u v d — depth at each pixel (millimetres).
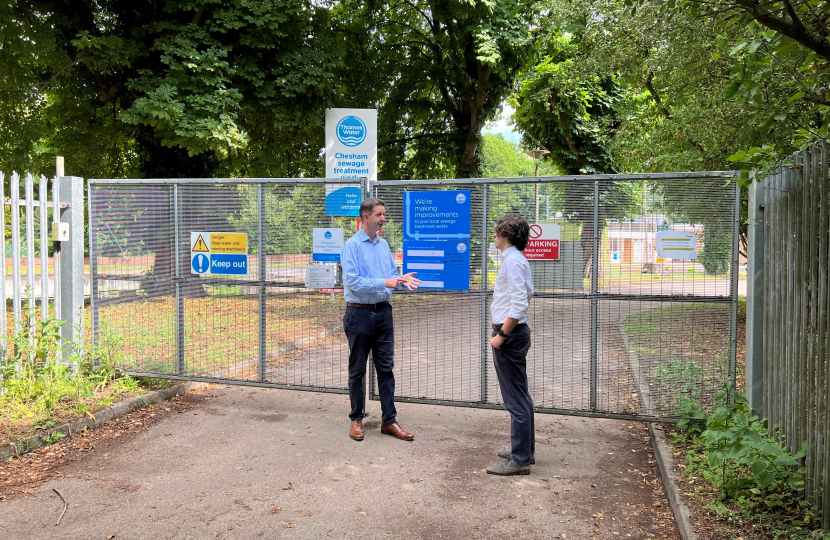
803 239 3449
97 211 6398
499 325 4227
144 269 6332
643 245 5086
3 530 3346
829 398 3057
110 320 6418
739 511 3348
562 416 5715
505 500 3812
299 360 6305
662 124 9430
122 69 12508
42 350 5590
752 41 3031
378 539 3287
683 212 4965
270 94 12227
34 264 5730
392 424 5039
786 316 3838
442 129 20016
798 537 3018
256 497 3814
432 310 5641
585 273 5203
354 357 4949
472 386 5645
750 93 3270
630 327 5203
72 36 12453
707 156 8539
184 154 13555
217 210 6129
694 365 5055
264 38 11969
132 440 4891
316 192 5855
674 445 4570
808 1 2893
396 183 5609
